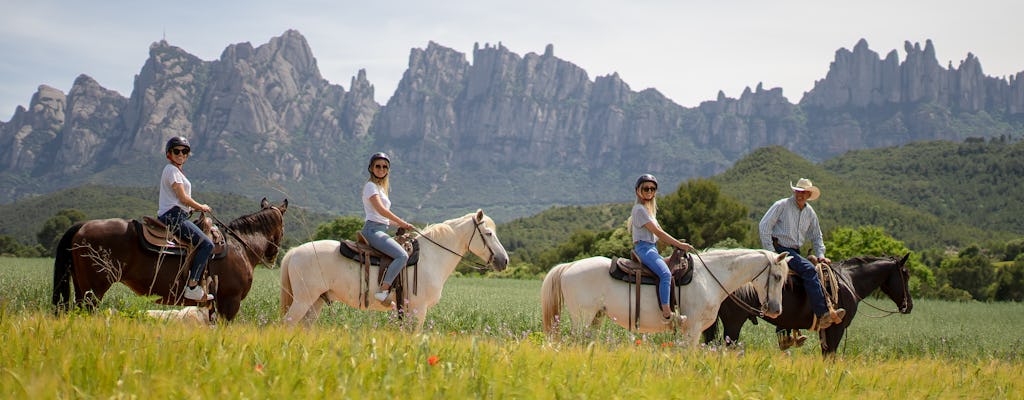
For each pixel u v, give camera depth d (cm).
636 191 1064
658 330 1048
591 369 605
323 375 504
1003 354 1495
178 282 969
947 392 693
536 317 1600
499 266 1099
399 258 1020
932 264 9044
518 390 502
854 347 1377
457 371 541
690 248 1048
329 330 734
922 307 3481
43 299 1273
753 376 676
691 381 604
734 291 1109
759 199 13138
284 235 1121
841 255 6078
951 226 12356
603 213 16375
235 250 1033
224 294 1027
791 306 1149
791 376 691
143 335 618
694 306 1044
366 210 1049
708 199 7725
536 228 15612
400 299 1034
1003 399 705
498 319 1472
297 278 1022
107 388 454
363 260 1023
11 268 2675
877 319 2298
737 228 7594
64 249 938
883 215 12225
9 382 437
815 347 1338
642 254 1041
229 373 500
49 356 504
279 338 630
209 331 661
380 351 591
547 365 602
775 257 1073
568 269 1073
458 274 6488
